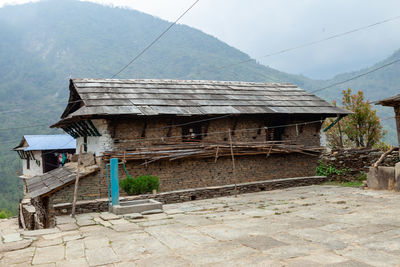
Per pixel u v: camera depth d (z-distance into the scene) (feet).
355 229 19.72
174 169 46.29
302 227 21.06
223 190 44.14
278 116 54.19
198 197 42.34
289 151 52.65
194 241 19.12
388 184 34.42
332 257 14.84
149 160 43.73
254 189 46.47
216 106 49.75
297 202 32.04
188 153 44.96
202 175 48.14
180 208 32.63
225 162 50.03
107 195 41.60
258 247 17.04
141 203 34.09
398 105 37.60
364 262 13.97
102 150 42.24
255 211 28.27
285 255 15.46
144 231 22.70
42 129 226.58
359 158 48.34
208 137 49.44
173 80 57.57
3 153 196.95
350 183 45.57
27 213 53.93
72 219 30.58
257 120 53.57
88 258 17.11
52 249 19.40
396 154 43.09
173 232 21.75
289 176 54.65
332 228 20.33
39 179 50.55
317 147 55.42
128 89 49.73
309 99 60.34
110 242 20.22
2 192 168.55
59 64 513.45
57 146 77.20
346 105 75.20
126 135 43.91
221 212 28.91
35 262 16.93
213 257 15.88
